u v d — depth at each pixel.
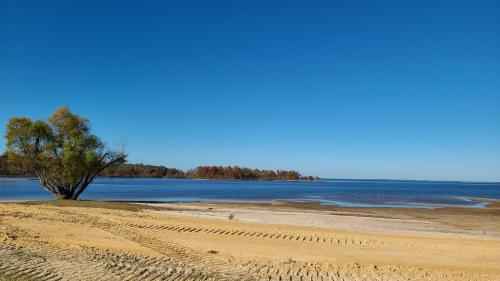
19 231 16.48
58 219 21.09
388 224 28.89
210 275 10.96
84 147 43.66
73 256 12.09
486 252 17.47
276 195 72.94
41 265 10.52
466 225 30.16
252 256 14.95
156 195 66.12
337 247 17.47
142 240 16.72
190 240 17.31
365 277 12.33
